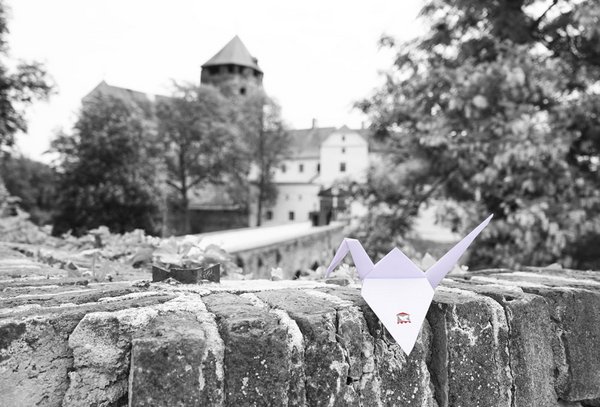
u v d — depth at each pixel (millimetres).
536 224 5969
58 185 26172
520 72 5957
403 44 8102
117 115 27000
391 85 8070
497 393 1660
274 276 2871
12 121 19484
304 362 1408
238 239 16016
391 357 1533
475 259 6680
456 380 1591
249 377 1318
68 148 26156
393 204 8180
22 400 1262
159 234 27078
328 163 51406
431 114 7551
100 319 1331
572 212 5902
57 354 1316
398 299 1452
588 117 6480
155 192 27438
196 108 43719
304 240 16875
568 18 6637
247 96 52594
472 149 6406
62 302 1542
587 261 6340
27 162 33531
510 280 2336
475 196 7023
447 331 1596
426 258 2771
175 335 1259
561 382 1897
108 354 1315
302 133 60875
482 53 7562
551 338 1902
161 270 2170
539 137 5965
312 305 1577
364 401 1468
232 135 44562
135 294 1702
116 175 25578
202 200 52000
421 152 7621
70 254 3904
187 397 1216
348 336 1486
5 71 18938
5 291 1835
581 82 6613
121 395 1319
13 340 1263
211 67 65438
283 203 54781
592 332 2000
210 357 1267
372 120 8328
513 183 6367
